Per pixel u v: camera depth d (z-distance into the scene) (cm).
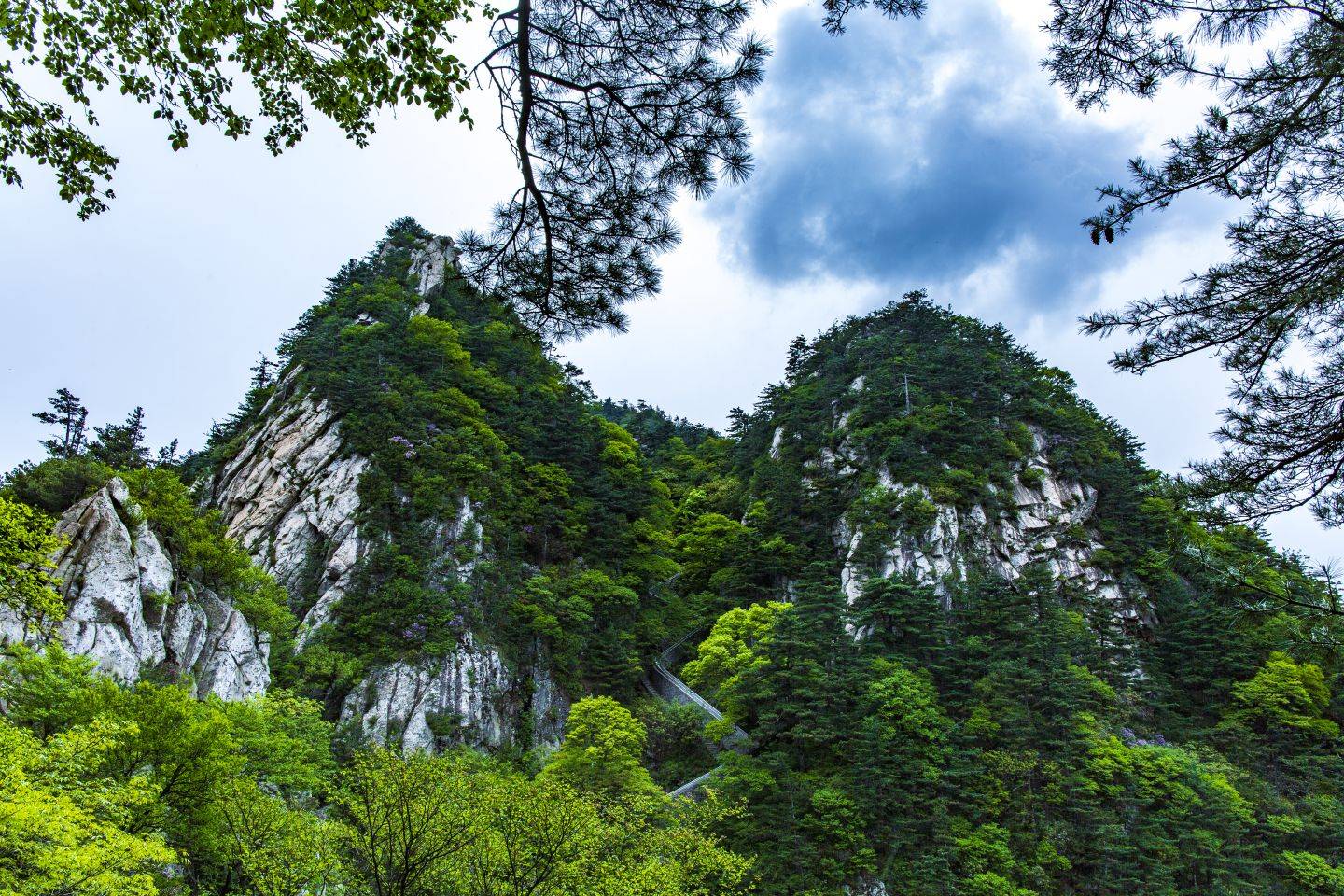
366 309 8456
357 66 570
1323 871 3872
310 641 4959
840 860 3647
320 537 5912
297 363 7744
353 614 5181
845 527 7256
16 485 3728
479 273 755
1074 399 9012
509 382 8206
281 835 1997
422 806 1861
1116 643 5522
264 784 2872
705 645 5450
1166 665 5844
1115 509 7131
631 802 2862
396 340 7581
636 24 596
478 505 6181
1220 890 3734
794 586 6178
